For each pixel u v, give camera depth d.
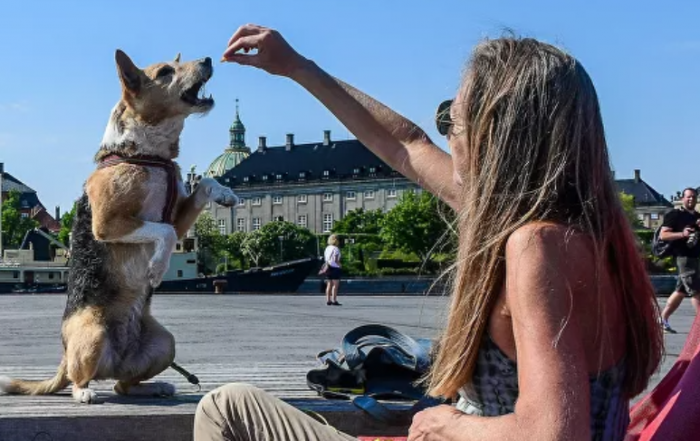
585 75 2.12
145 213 5.14
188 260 48.94
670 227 11.73
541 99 2.04
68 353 4.98
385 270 95.69
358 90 3.61
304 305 22.33
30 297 28.98
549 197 1.96
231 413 2.62
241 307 20.75
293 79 3.64
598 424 1.99
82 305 5.03
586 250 1.92
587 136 2.03
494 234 1.99
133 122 5.21
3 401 4.88
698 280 11.66
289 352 8.95
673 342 10.14
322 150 158.88
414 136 3.47
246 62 3.71
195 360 7.99
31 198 174.25
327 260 23.08
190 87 5.32
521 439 1.78
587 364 1.92
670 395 2.33
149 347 5.12
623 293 2.05
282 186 157.50
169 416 4.40
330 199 153.00
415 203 107.50
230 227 162.38
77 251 5.18
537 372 1.80
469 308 2.04
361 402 3.98
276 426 2.59
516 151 2.02
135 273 5.02
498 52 2.17
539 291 1.84
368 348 6.00
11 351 9.38
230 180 164.00
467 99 2.17
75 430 4.30
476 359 2.07
